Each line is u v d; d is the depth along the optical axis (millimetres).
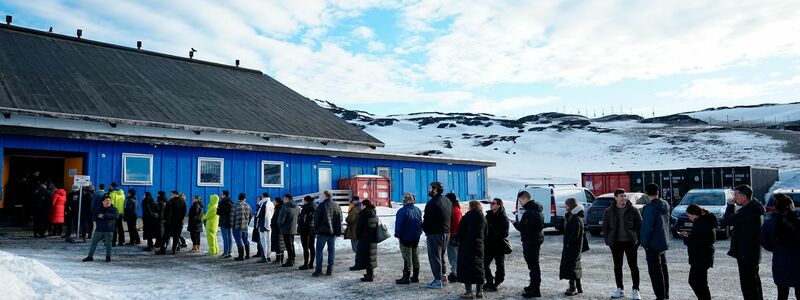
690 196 20281
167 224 15656
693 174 26156
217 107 28406
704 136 86000
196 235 16297
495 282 9922
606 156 76062
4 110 19953
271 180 25375
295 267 12984
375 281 10922
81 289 8961
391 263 13734
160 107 25656
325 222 11578
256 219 14883
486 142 89062
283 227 13070
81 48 31312
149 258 14664
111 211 13734
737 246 7500
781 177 38812
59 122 21625
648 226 8484
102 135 20484
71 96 23484
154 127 23750
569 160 74438
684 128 102000
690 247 8109
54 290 8289
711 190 20141
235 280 11086
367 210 11039
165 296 9336
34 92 22562
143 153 21781
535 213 9312
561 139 90812
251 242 18016
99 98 24344
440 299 9141
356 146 30703
